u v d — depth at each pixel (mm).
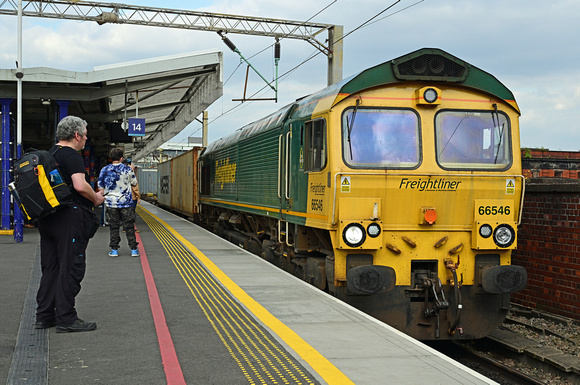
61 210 5410
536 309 9016
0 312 6293
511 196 7535
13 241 12992
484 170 7500
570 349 7215
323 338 5402
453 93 7594
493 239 7363
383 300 7375
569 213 8328
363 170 7219
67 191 5316
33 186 5184
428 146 7441
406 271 7332
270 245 11773
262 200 11711
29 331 5574
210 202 18828
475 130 7598
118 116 22016
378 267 7020
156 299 7113
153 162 72125
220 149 17016
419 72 7402
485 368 7289
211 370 4496
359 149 7336
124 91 16562
